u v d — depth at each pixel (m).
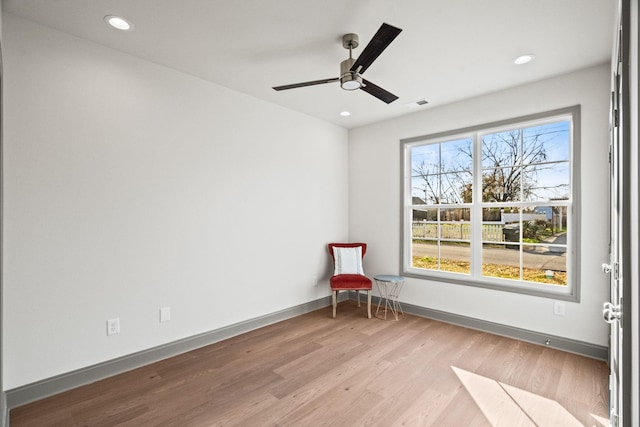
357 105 3.83
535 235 3.28
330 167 4.51
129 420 2.01
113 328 2.57
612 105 1.91
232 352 2.98
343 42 2.40
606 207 2.80
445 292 3.83
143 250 2.73
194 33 2.35
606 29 2.27
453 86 3.26
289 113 3.94
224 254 3.30
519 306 3.29
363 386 2.40
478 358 2.85
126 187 2.63
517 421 2.00
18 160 2.15
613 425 1.73
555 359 2.83
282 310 3.88
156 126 2.81
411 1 1.98
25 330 2.18
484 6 2.03
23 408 2.12
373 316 4.03
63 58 2.33
